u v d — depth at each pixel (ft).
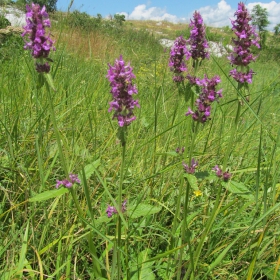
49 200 1.41
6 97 1.99
